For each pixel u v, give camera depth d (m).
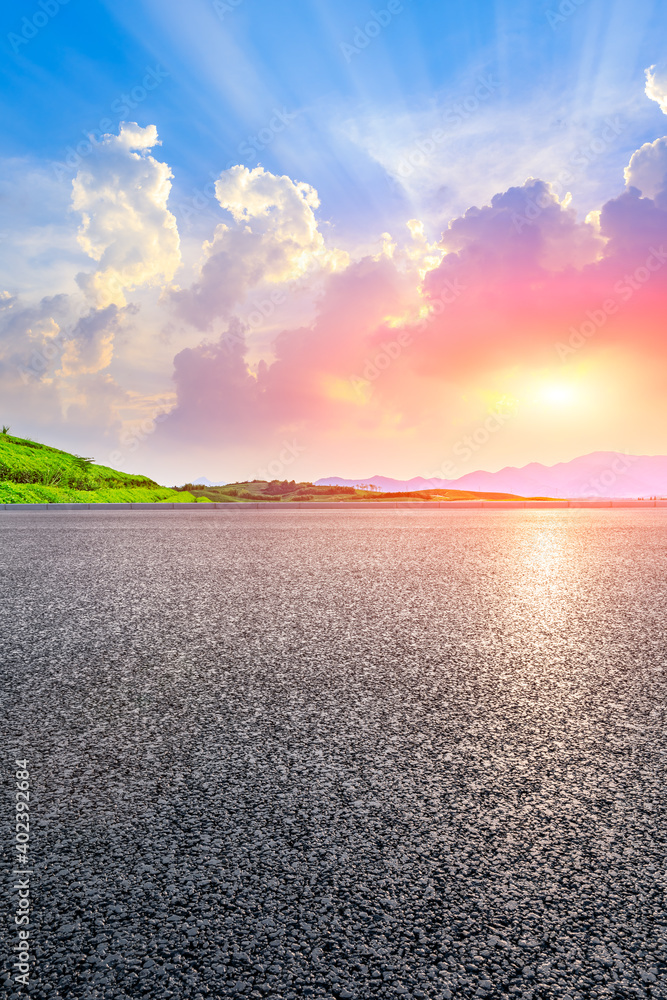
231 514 19.75
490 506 25.36
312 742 2.82
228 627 4.88
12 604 5.70
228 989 1.46
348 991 1.46
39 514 19.17
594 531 13.33
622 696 3.43
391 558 8.88
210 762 2.62
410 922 1.67
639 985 1.48
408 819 2.18
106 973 1.51
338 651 4.25
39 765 2.60
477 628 4.88
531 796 2.35
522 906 1.74
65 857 1.96
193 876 1.86
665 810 2.25
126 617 5.20
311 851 1.99
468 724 3.04
